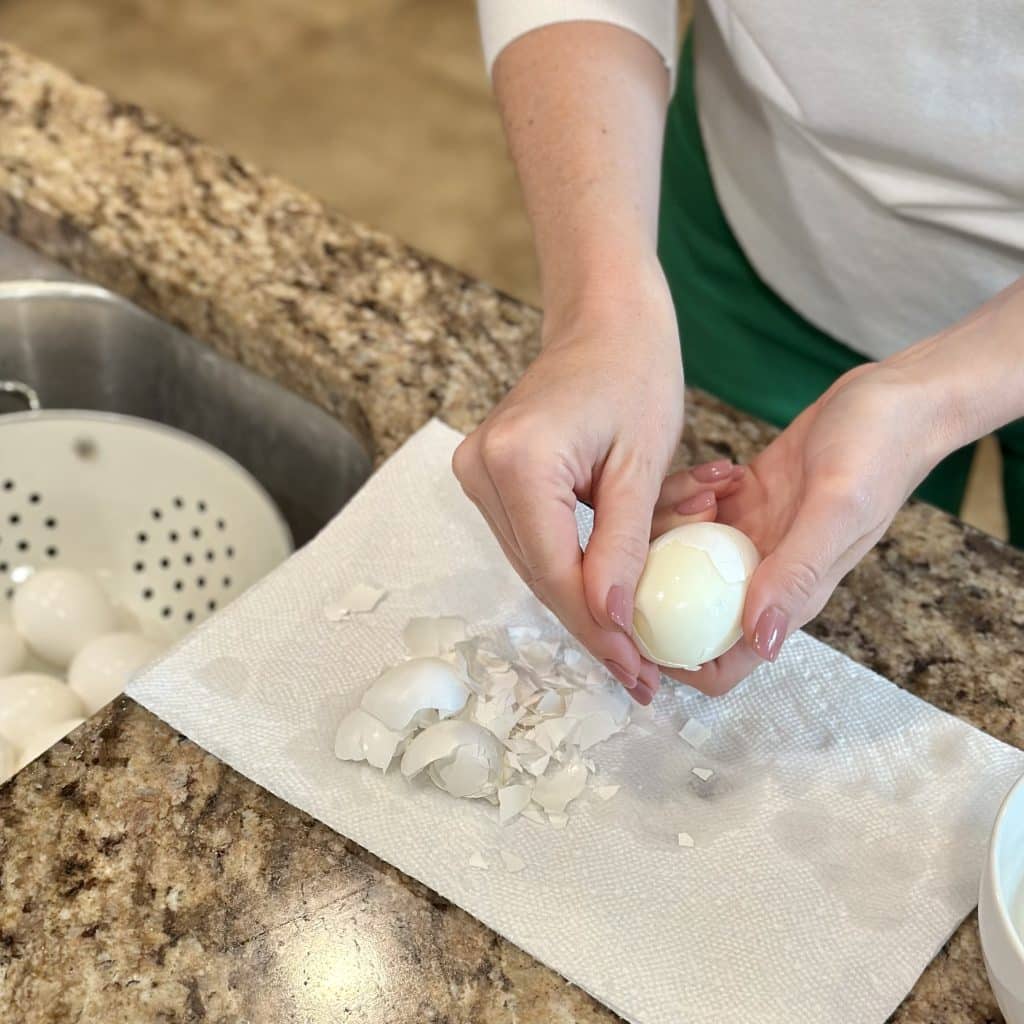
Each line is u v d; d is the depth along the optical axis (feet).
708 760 2.15
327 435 3.01
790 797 2.10
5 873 2.00
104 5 8.46
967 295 2.88
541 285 2.40
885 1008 1.86
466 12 8.55
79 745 2.15
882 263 2.94
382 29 8.40
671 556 2.04
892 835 2.05
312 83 8.01
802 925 1.94
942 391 2.10
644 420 2.09
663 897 1.96
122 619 3.00
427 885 1.96
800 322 3.33
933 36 2.41
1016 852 1.81
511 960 1.93
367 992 1.90
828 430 2.04
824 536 1.95
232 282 3.00
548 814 2.06
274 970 1.91
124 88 7.93
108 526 3.11
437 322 2.94
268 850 2.03
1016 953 1.65
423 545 2.42
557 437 1.97
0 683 2.62
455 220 7.26
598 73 2.52
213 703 2.16
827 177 2.87
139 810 2.08
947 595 2.46
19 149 3.30
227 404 3.19
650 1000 1.84
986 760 2.14
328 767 2.09
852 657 2.35
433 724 2.07
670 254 3.57
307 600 2.32
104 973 1.90
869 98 2.58
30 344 3.31
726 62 2.98
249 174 3.27
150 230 3.12
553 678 2.24
